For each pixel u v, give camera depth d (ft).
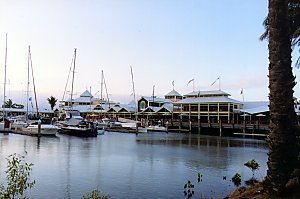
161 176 61.77
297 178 26.40
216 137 188.96
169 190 50.67
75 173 62.90
